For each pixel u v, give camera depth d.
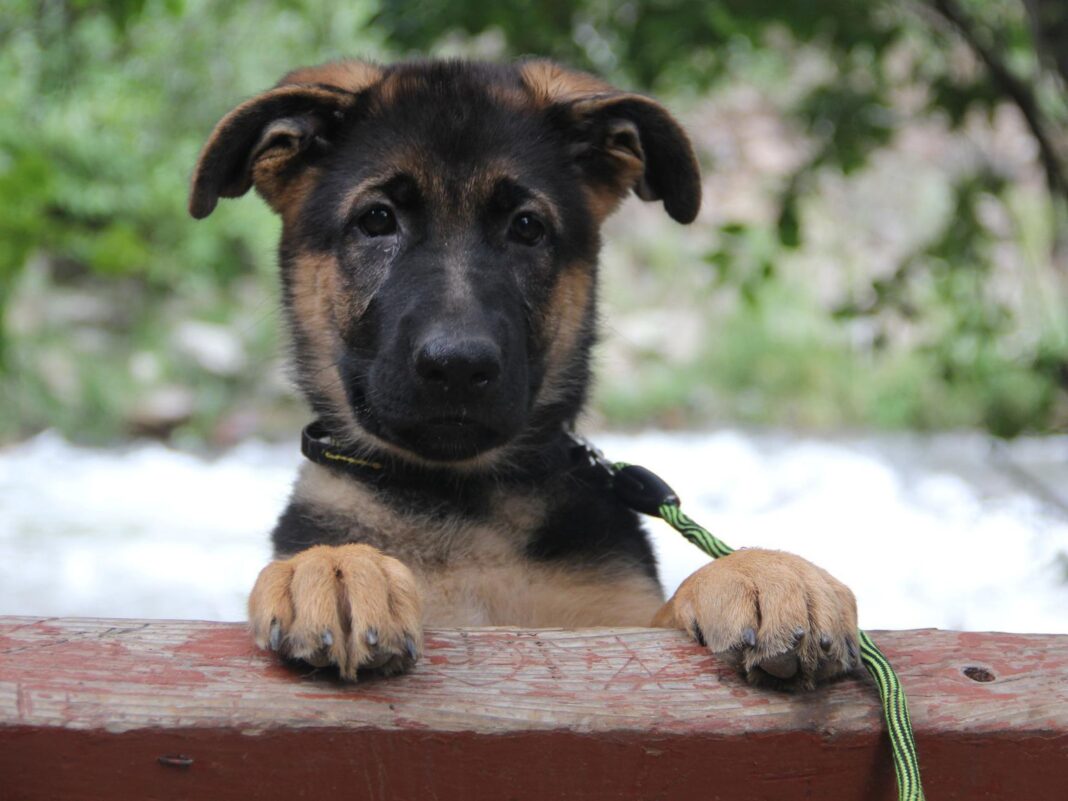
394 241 1.11
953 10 1.88
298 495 1.13
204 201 1.14
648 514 1.06
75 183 3.83
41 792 0.86
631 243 4.98
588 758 0.88
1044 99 2.07
